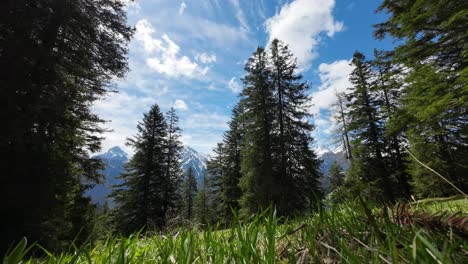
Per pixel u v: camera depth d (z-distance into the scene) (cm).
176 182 3222
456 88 856
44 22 900
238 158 3569
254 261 98
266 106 2122
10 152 748
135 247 148
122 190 2775
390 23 1024
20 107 755
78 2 962
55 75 845
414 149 1609
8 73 729
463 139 1473
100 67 1102
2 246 652
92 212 1416
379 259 86
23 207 721
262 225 161
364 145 2253
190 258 108
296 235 144
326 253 110
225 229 167
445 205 148
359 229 121
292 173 1886
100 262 130
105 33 1079
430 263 72
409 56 1017
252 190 1917
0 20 765
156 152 3016
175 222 175
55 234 769
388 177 2053
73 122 1017
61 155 913
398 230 105
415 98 977
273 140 1984
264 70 2262
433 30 911
